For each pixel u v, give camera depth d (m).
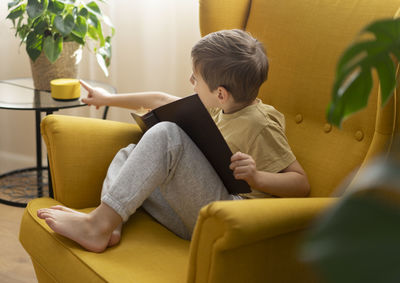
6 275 1.59
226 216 0.76
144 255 1.01
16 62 2.29
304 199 0.87
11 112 2.41
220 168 1.08
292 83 1.29
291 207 0.83
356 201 0.34
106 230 1.01
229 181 1.09
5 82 2.02
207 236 0.80
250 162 1.04
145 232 1.12
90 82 2.03
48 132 1.24
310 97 1.26
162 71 2.09
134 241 1.07
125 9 2.06
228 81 1.13
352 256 0.33
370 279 0.32
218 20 1.38
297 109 1.30
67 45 1.83
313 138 1.25
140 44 2.09
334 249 0.33
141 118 1.17
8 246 1.78
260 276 0.85
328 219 0.34
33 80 1.90
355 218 0.34
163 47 2.05
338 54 1.21
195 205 1.08
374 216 0.33
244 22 1.40
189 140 1.08
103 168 1.27
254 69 1.13
